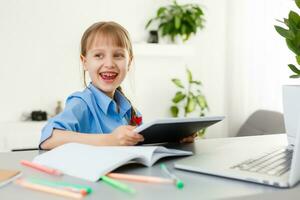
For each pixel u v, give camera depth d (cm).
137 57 329
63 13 299
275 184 60
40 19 292
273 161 75
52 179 65
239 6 347
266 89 339
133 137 85
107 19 315
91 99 125
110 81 136
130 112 140
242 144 100
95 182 63
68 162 73
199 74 356
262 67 340
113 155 73
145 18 331
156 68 339
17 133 259
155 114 341
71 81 304
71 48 303
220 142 107
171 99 347
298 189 60
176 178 64
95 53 136
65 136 96
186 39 333
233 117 358
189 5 334
